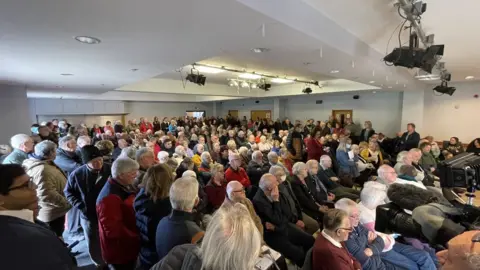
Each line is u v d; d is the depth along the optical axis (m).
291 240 2.18
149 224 1.50
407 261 1.73
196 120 11.59
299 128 6.39
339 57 2.73
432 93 7.00
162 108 13.20
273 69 5.57
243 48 2.27
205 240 0.78
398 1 1.87
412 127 5.32
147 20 1.49
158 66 2.93
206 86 7.96
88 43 1.93
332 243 1.43
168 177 1.58
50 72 3.20
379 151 4.80
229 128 8.27
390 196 2.07
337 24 2.33
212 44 2.08
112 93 9.97
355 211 1.69
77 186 2.00
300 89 8.22
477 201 3.61
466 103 6.51
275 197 2.13
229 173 3.07
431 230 1.68
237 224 0.77
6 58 2.35
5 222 0.79
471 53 3.46
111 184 1.67
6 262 0.73
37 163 1.96
